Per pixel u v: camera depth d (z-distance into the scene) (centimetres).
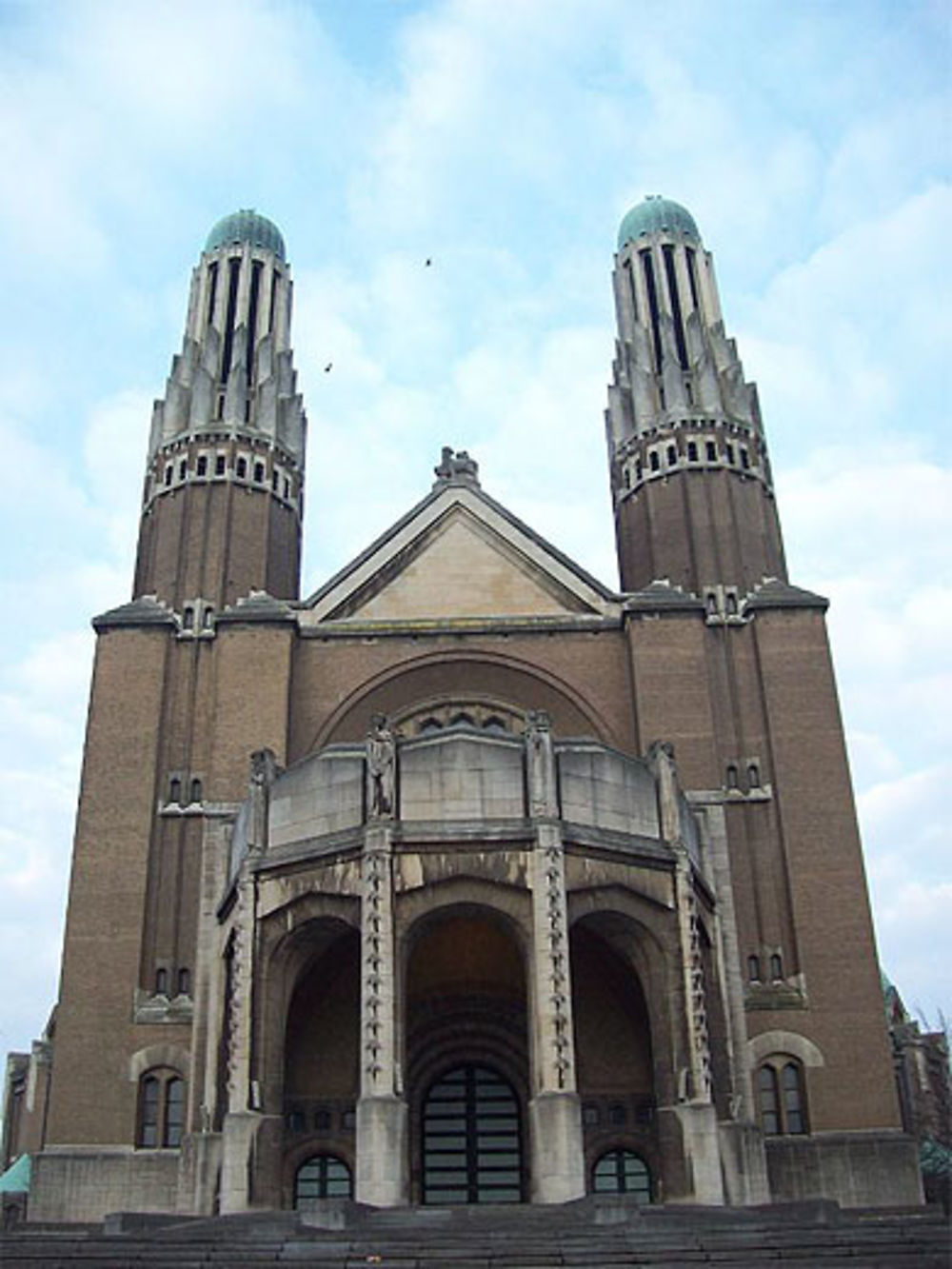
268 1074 3156
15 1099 7256
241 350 5491
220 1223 2539
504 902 3092
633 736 4419
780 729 4419
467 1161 3672
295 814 3356
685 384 5456
